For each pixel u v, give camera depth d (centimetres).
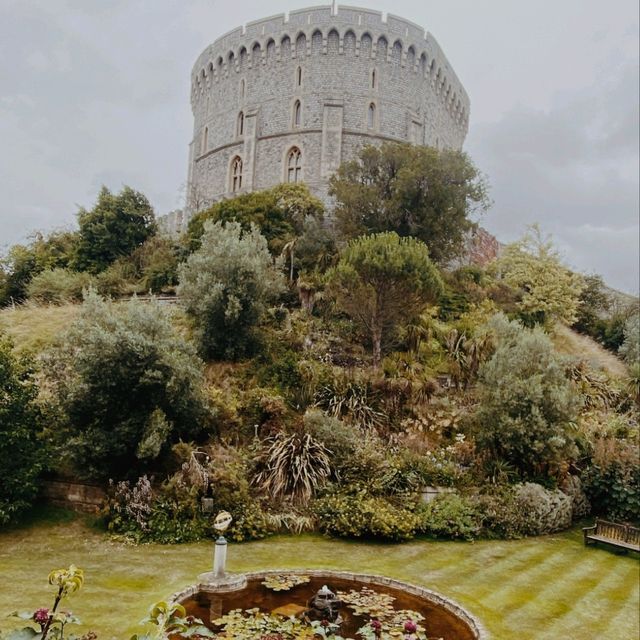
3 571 858
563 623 784
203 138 4088
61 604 728
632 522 1405
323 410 1530
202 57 4153
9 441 1073
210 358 1703
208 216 2692
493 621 752
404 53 3675
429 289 1755
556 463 1409
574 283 2975
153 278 2538
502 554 1098
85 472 1151
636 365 2262
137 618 684
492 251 4050
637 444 1585
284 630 646
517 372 1472
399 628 685
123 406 1197
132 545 1019
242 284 1688
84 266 2845
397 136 3628
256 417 1411
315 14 3594
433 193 2661
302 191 2952
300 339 1803
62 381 1206
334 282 1775
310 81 3584
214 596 773
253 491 1192
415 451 1413
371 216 2703
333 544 1084
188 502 1087
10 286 2873
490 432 1420
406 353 1895
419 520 1167
